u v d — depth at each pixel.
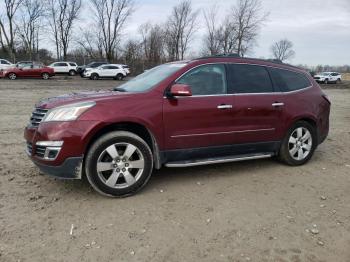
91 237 3.62
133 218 4.02
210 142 5.03
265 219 4.07
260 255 3.39
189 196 4.63
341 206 4.47
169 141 4.76
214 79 5.13
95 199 4.48
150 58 63.19
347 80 63.31
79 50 64.12
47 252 3.35
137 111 4.51
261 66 5.63
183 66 4.99
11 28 54.88
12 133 8.17
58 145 4.21
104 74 36.34
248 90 5.36
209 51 63.19
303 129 5.95
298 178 5.41
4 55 55.03
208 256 3.35
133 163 4.55
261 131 5.43
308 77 6.20
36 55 59.09
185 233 3.73
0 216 3.98
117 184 4.53
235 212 4.21
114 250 3.41
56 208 4.21
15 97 16.44
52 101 4.58
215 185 5.02
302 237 3.72
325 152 7.09
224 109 5.04
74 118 4.26
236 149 5.31
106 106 4.40
